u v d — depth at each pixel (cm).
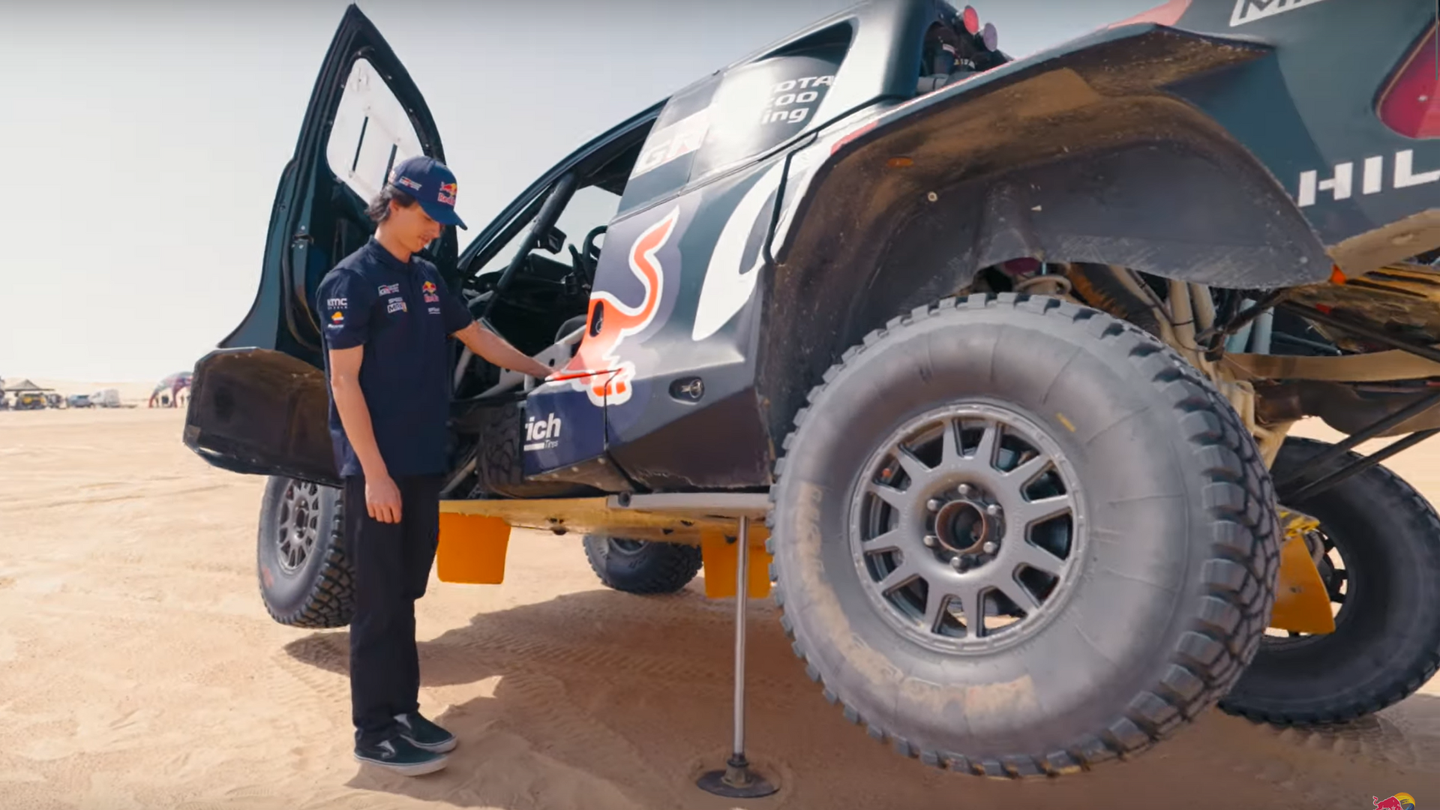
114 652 358
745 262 227
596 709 301
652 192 265
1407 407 241
